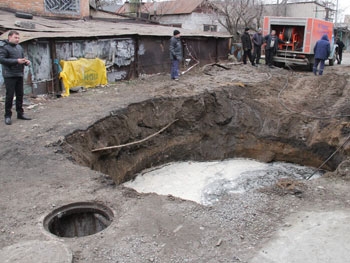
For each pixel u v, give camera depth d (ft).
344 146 34.12
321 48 49.70
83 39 39.29
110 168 30.86
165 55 50.39
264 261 12.82
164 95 37.58
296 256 13.12
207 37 56.65
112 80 43.70
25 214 15.49
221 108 40.93
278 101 42.16
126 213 15.74
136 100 34.94
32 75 34.88
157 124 36.37
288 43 58.34
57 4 51.57
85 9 55.52
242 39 56.59
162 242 13.73
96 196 17.25
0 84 33.40
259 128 40.93
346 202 17.38
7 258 12.34
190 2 105.40
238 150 41.65
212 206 16.85
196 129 39.88
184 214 15.81
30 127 26.99
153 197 17.43
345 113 38.11
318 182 20.13
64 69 36.58
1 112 30.71
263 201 17.49
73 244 13.51
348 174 21.13
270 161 40.78
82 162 24.73
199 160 40.57
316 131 37.65
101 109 31.83
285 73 52.85
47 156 22.24
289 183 19.65
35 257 12.39
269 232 14.69
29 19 44.52
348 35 128.77
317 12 112.06
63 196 17.17
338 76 46.93
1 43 25.63
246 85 44.04
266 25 59.67
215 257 12.96
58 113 30.71
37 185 18.39
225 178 35.83
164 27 60.95
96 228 16.60
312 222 15.44
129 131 33.12
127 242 13.66
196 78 46.98
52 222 15.48
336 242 13.96
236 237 14.26
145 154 35.73
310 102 42.50
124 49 44.29
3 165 20.88
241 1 82.74
